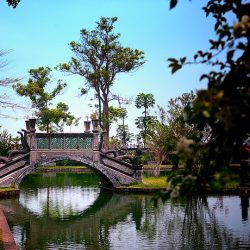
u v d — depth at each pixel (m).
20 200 30.06
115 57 49.97
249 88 3.81
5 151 50.25
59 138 33.12
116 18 49.47
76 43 50.28
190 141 4.16
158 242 15.81
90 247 15.27
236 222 19.47
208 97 3.71
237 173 4.02
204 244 15.22
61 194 34.16
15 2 14.73
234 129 3.93
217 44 4.32
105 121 50.88
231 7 4.58
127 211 24.52
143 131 89.50
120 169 34.53
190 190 4.24
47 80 61.19
